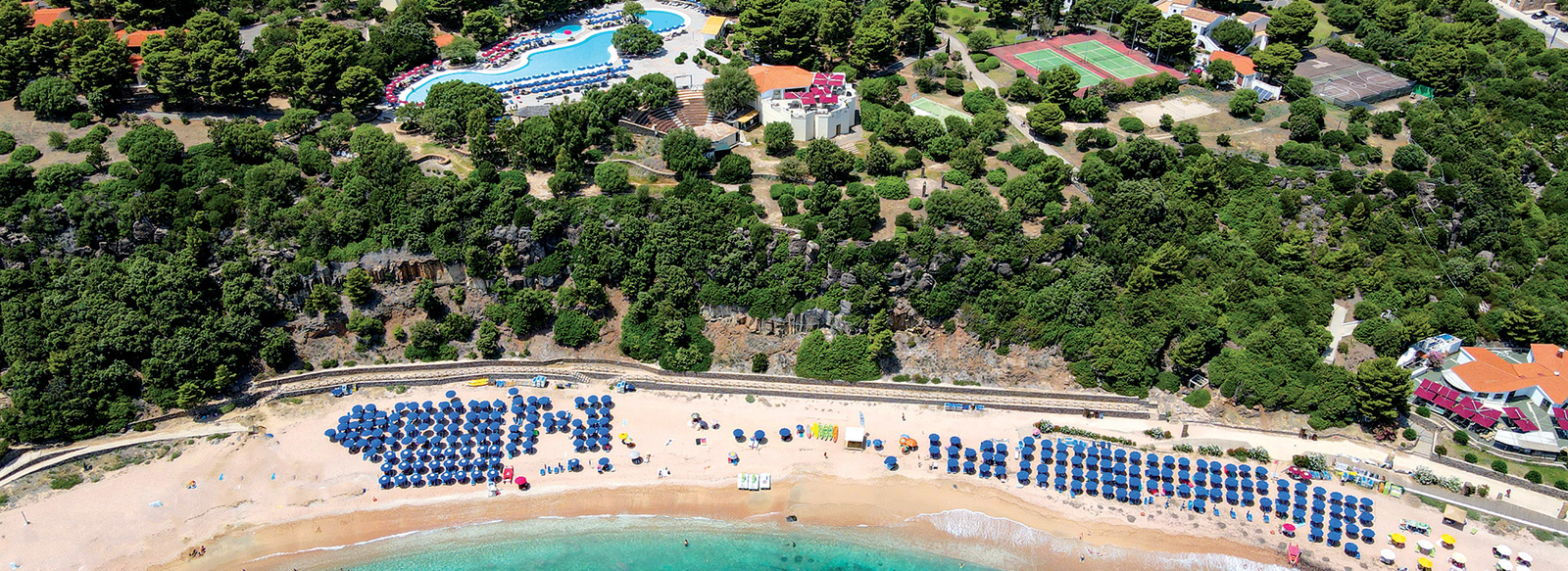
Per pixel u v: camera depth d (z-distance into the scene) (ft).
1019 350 521.24
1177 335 523.29
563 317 527.81
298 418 488.02
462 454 461.78
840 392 509.35
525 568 420.36
